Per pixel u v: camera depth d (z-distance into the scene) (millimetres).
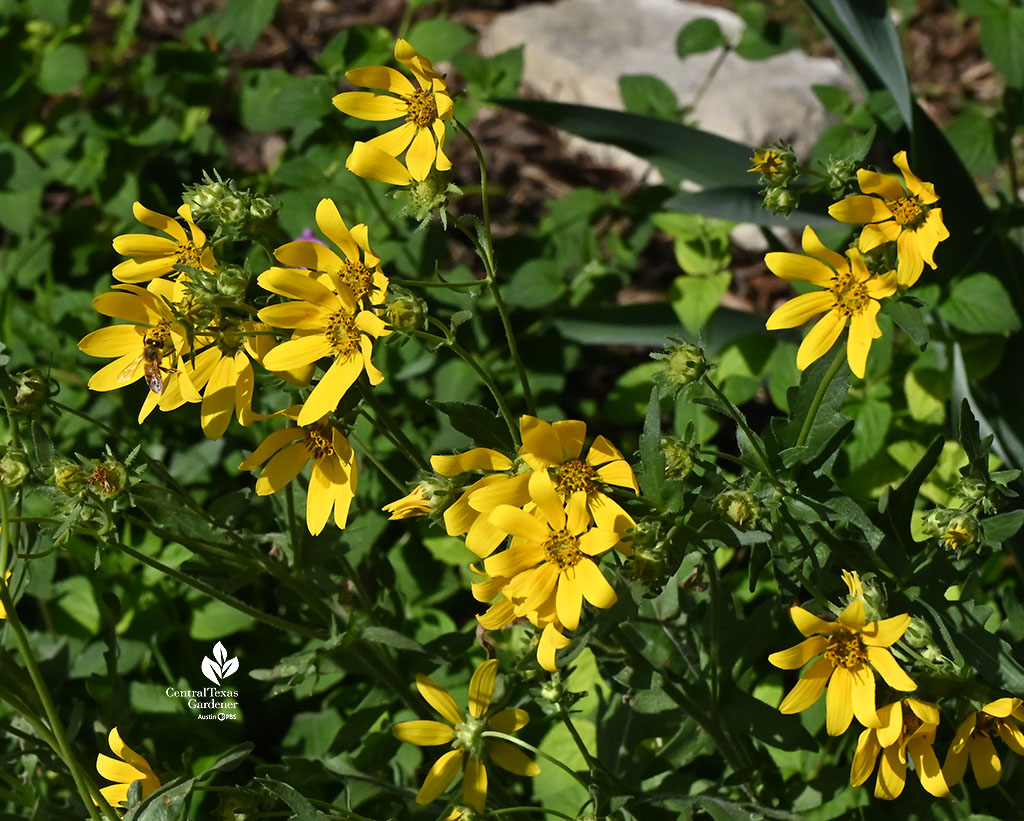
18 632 1695
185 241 1892
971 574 1839
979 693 1683
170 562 2848
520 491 1653
